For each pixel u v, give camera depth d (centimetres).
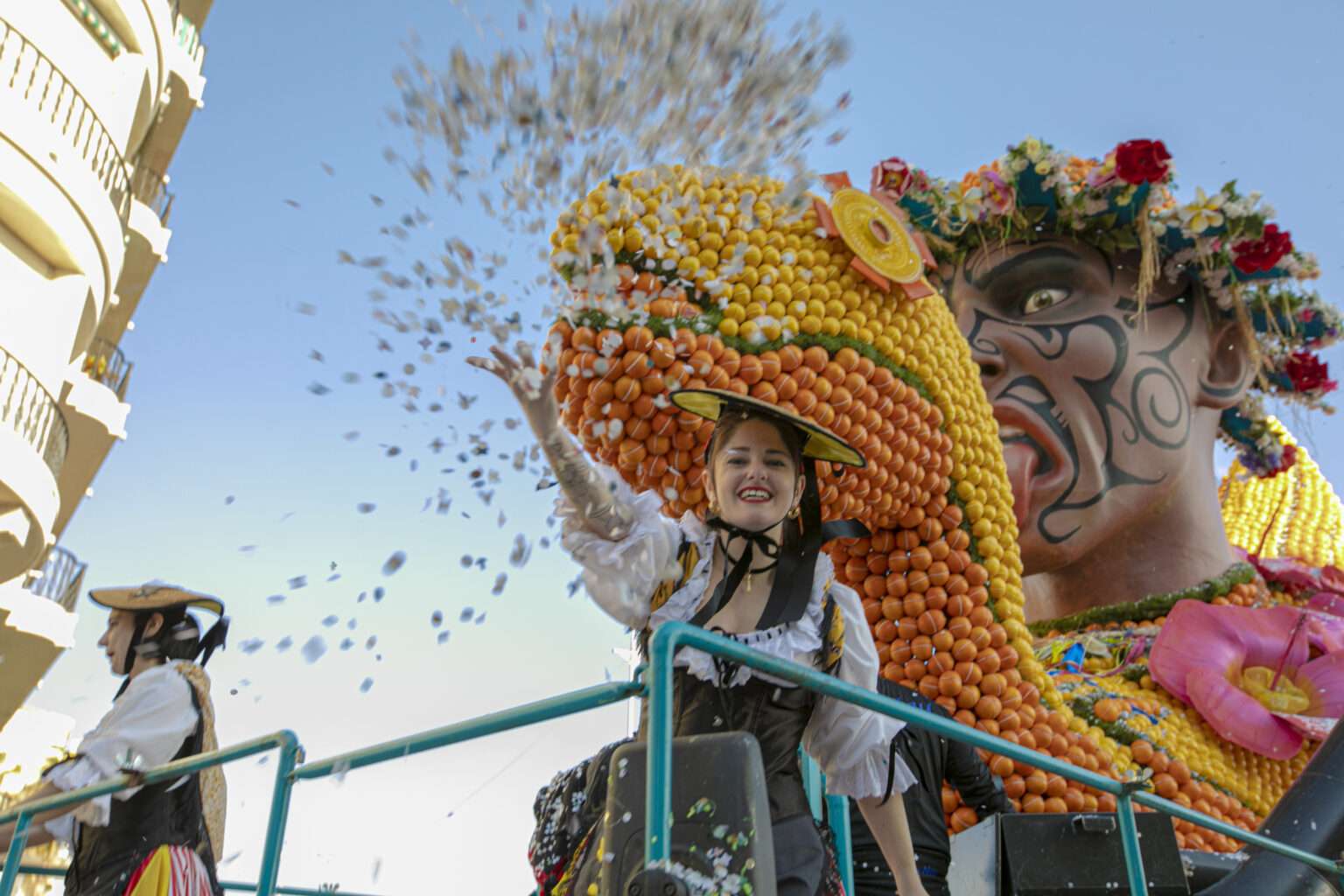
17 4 1248
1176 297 805
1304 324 808
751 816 180
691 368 471
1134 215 758
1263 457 918
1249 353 816
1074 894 394
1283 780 671
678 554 234
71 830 314
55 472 1380
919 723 233
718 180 479
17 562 1339
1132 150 721
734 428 243
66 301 1366
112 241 1413
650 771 177
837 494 530
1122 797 305
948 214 760
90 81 1362
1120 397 771
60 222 1302
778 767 220
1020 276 784
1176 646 697
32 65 1266
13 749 1327
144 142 1714
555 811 282
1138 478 770
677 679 226
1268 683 693
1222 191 757
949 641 546
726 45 233
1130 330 782
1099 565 798
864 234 532
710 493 245
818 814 333
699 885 174
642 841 182
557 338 466
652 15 229
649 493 231
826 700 237
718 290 480
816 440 242
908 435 538
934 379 552
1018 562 584
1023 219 766
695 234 483
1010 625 566
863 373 517
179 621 352
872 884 413
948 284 805
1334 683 684
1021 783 530
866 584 570
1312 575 841
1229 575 793
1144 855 399
